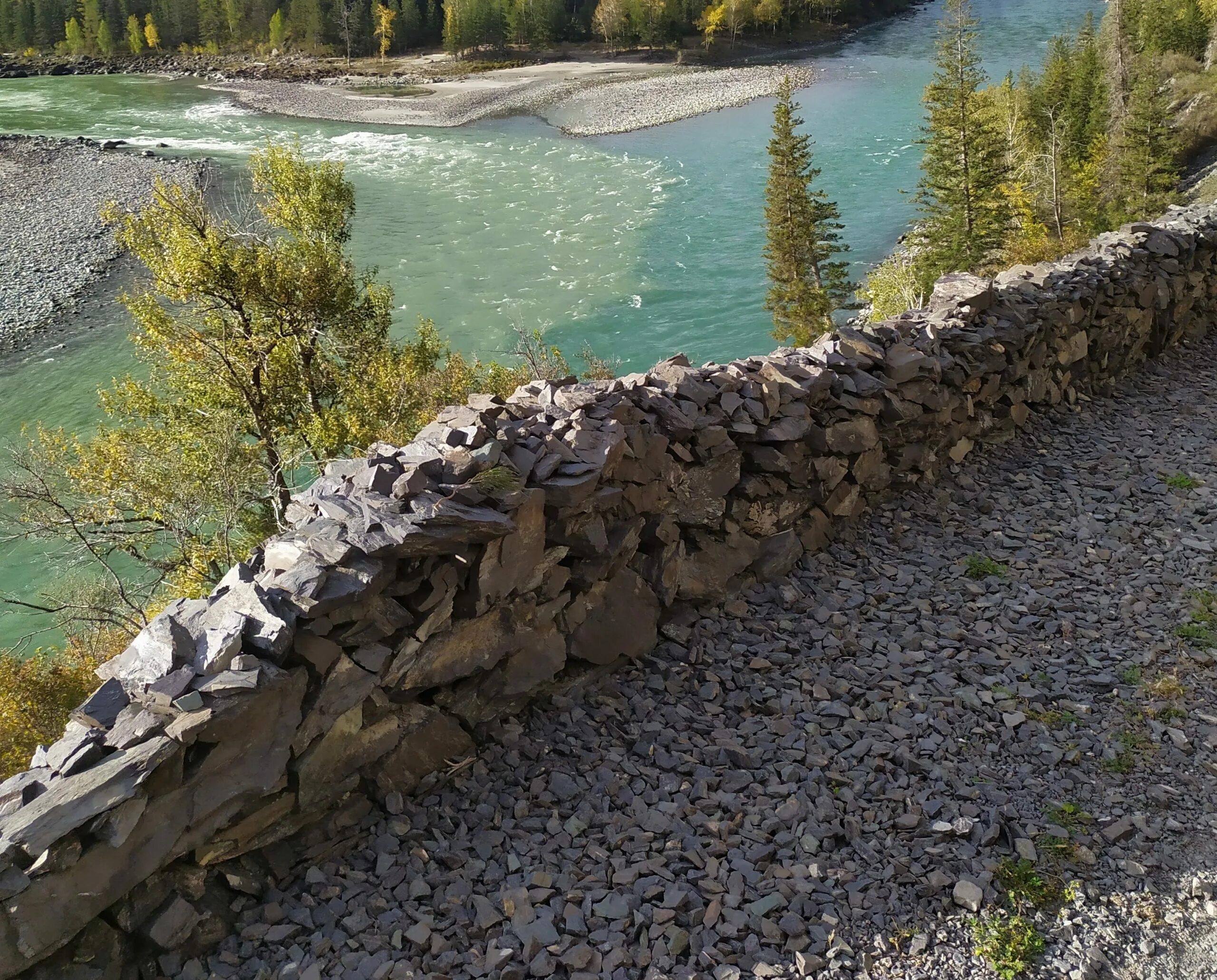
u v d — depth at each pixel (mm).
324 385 20219
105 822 4094
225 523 16656
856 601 7734
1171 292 13688
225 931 4656
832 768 5906
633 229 46156
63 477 17406
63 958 4121
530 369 19688
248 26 136875
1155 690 6621
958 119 39781
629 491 6723
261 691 4578
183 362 18734
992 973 4652
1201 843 5387
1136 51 60344
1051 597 7809
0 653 16125
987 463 10367
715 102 78188
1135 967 4703
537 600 6191
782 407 7977
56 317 36438
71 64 127750
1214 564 8117
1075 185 47250
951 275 10953
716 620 7449
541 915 4832
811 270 37938
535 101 85125
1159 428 11250
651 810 5539
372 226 47031
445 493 5609
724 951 4680
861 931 4832
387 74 109562
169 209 18266
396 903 4922
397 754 5523
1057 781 5848
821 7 119750
